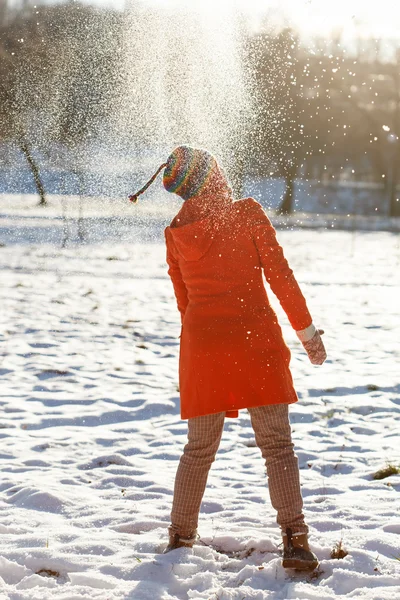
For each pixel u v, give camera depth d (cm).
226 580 384
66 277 1938
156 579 382
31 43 2673
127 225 3353
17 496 515
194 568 391
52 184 3753
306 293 1762
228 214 404
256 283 404
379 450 637
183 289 429
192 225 402
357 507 489
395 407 774
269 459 395
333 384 870
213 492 527
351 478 566
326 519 460
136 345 1092
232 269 402
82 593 362
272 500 393
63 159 3203
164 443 666
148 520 462
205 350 397
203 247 402
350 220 5400
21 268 2109
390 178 6281
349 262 2573
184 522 412
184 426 718
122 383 876
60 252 2594
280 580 382
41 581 374
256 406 393
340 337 1199
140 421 739
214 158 416
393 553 409
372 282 2022
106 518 471
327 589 362
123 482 559
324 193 6506
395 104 5734
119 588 367
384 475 570
